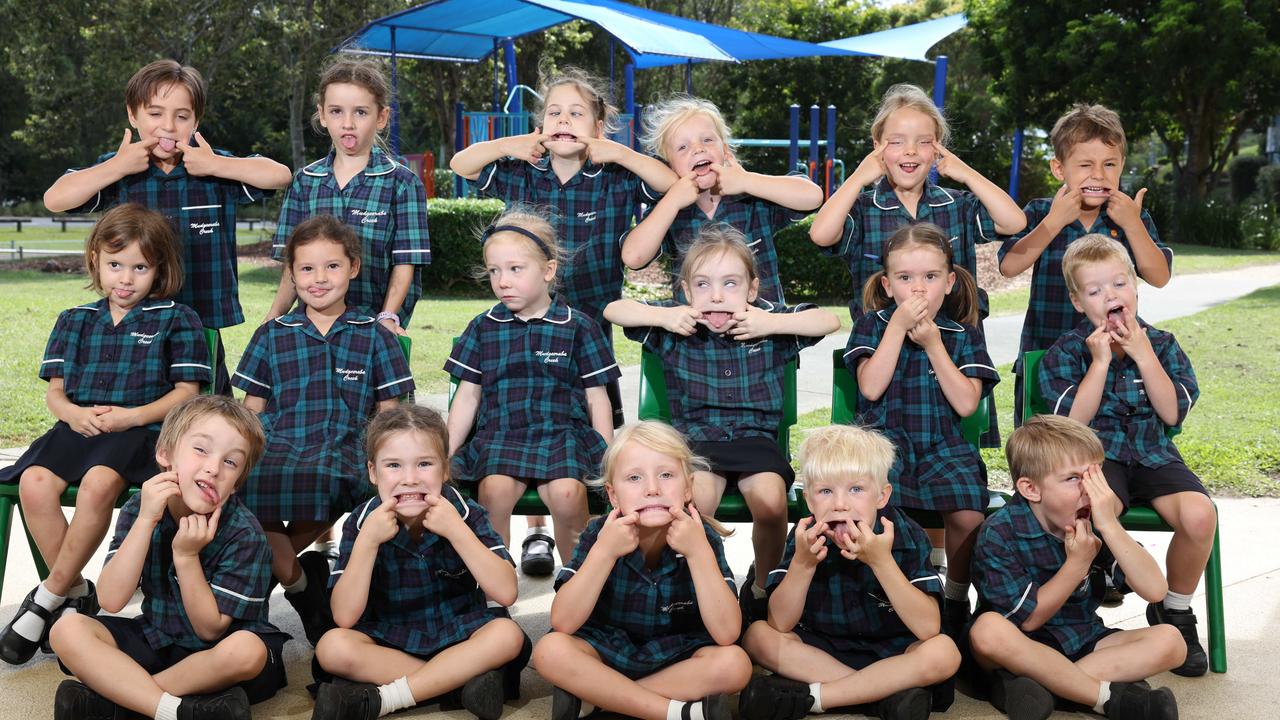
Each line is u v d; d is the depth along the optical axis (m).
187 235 4.42
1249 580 4.25
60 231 28.58
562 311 3.96
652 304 4.07
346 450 3.77
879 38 20.03
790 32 40.53
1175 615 3.54
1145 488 3.62
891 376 3.81
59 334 3.83
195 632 3.16
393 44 16.41
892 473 3.74
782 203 4.44
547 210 4.58
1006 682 3.09
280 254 4.50
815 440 3.22
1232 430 6.52
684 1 36.94
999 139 41.62
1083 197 4.34
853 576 3.31
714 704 2.95
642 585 3.23
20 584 4.12
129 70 23.33
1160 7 25.61
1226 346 9.69
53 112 31.30
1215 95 26.28
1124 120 26.92
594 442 3.88
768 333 3.91
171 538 3.19
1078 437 3.23
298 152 22.77
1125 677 3.15
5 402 6.93
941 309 4.05
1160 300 13.41
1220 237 25.55
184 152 4.29
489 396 3.92
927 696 3.03
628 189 4.60
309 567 3.68
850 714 3.21
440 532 3.22
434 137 45.75
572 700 3.06
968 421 3.97
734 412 3.91
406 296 4.55
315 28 22.52
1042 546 3.27
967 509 3.59
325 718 2.97
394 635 3.25
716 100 41.84
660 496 3.10
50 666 3.48
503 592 3.25
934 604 3.18
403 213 4.51
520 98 18.55
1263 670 3.48
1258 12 25.31
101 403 3.78
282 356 3.90
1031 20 27.61
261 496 3.56
